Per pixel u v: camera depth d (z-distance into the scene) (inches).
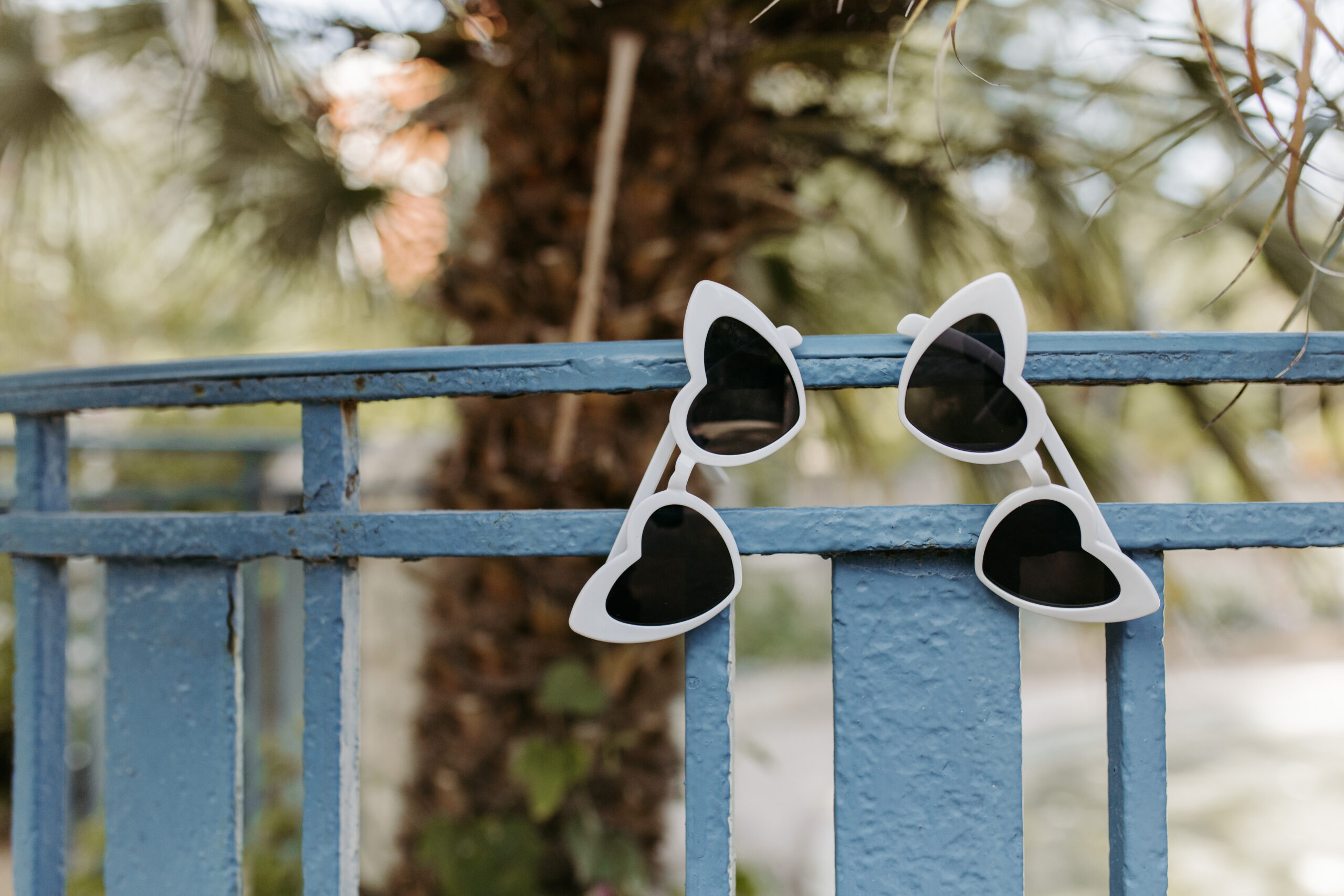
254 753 83.7
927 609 25.8
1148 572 25.2
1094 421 72.3
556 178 53.1
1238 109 23.9
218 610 29.2
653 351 25.1
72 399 29.8
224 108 72.3
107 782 30.3
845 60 59.4
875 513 25.0
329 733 27.5
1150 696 25.2
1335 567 73.2
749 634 235.9
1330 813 152.3
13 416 31.9
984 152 66.9
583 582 54.2
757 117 60.9
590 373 25.2
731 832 26.1
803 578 259.0
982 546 24.4
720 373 24.3
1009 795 25.6
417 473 88.2
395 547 26.2
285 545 27.4
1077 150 66.3
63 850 32.5
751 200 56.4
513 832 54.7
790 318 81.8
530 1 49.8
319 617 27.6
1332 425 63.9
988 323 23.8
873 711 26.0
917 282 76.6
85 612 113.2
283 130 74.1
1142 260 73.7
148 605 30.0
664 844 58.9
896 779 25.9
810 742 169.6
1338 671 275.6
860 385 24.7
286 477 93.0
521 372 25.4
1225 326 79.5
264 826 76.1
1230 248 72.6
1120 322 74.7
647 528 24.8
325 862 27.6
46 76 73.0
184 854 29.6
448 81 63.4
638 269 52.9
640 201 52.7
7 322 117.8
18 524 30.9
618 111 44.2
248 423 152.6
